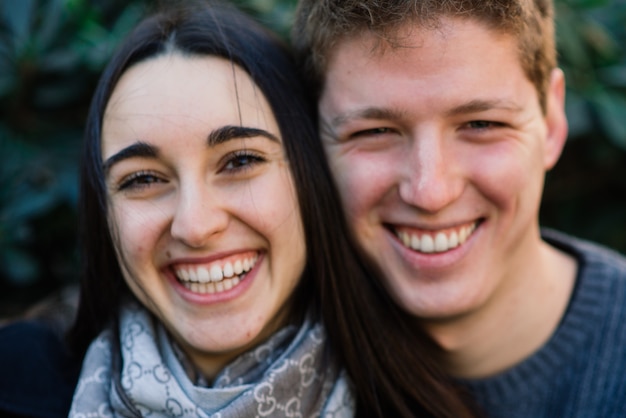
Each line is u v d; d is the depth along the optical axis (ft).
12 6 6.22
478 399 4.95
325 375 4.63
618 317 4.92
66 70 6.39
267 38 4.74
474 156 4.41
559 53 6.56
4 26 6.43
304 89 4.73
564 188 7.48
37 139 6.57
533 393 4.91
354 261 4.71
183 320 4.41
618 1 6.96
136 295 4.59
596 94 6.54
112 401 4.39
